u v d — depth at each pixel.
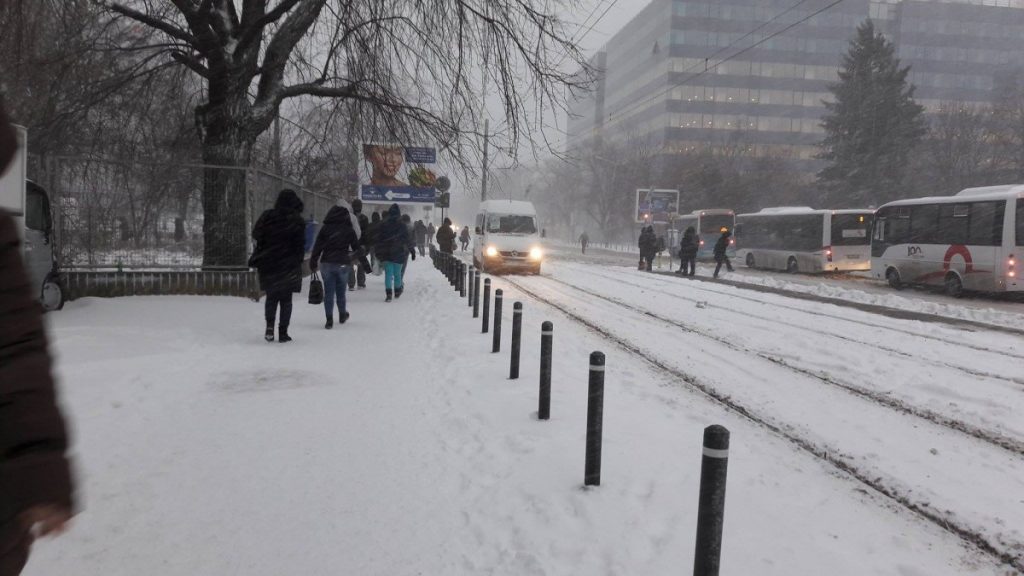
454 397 6.30
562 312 13.24
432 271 22.66
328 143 17.19
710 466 2.64
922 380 7.54
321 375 7.02
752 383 7.34
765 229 31.67
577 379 7.13
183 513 3.77
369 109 13.84
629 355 8.80
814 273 29.17
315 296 9.94
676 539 3.53
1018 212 17.92
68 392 5.84
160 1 13.62
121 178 11.79
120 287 11.80
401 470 4.48
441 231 22.25
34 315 1.49
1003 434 5.65
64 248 11.58
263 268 8.62
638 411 6.01
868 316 13.59
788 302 16.06
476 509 3.89
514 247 23.03
